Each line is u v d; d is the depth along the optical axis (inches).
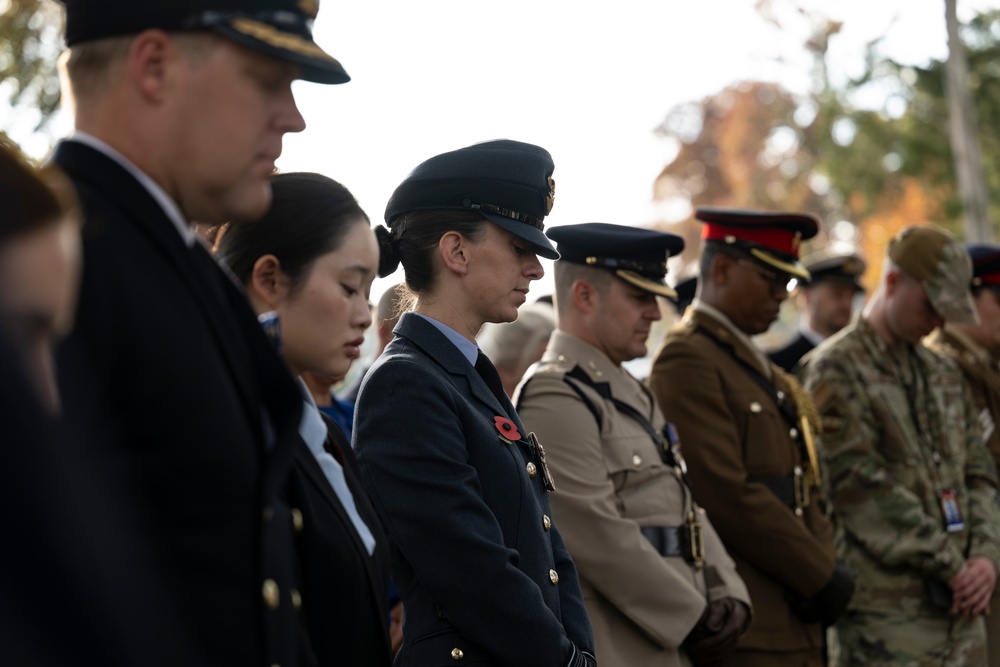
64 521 46.2
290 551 87.8
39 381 54.6
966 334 311.4
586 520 181.3
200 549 77.4
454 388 143.3
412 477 135.6
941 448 267.4
